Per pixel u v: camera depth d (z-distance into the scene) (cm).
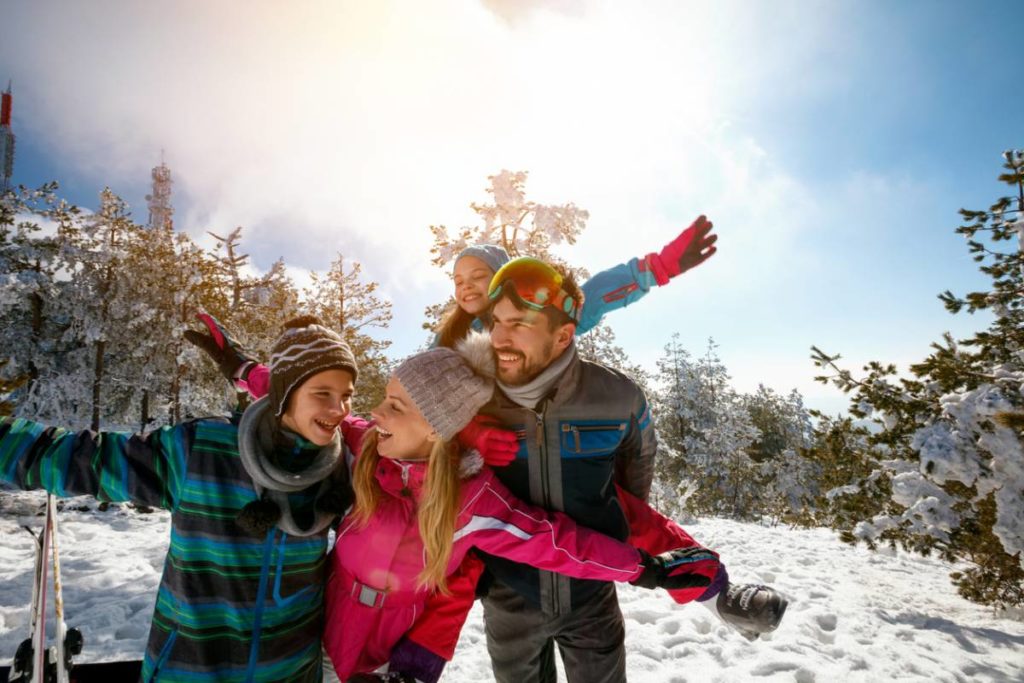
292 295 2139
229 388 1945
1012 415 583
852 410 798
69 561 726
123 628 506
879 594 725
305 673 169
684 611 577
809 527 1518
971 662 496
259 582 153
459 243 984
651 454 221
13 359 1766
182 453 152
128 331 1867
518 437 190
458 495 167
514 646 203
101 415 2081
